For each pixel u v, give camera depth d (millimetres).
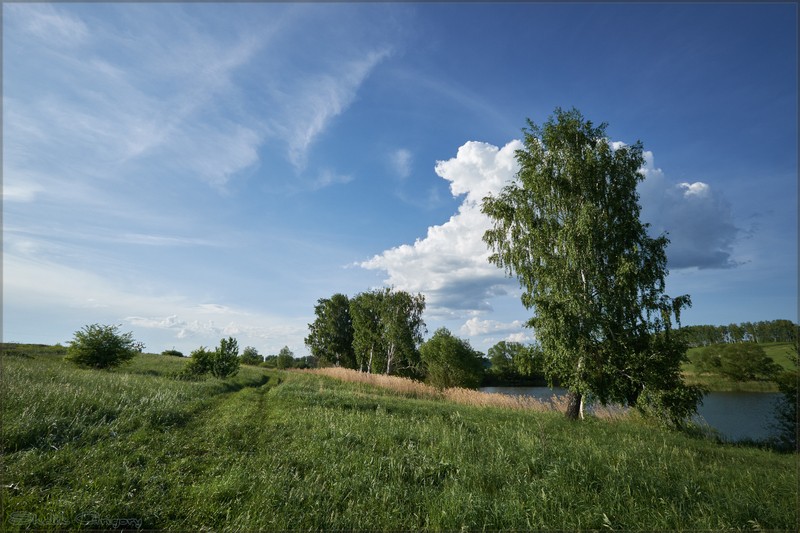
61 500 4559
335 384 29000
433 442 8969
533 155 19438
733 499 6141
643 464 7918
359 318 58844
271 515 4766
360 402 16297
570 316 16438
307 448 7941
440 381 35938
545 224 19094
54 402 8758
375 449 8234
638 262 17109
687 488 6453
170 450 7305
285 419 11117
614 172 18250
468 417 14820
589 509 5465
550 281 17938
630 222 17578
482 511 5277
